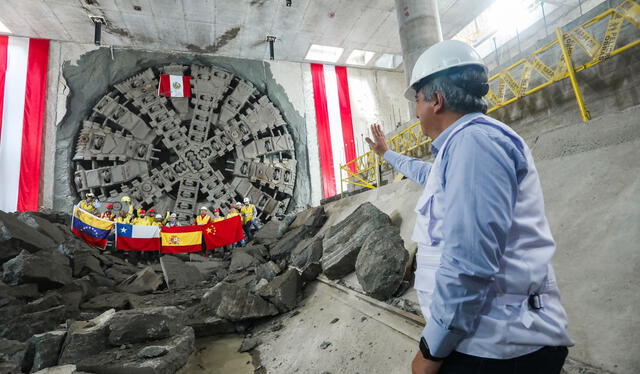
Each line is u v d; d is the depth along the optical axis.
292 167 17.11
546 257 0.95
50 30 14.38
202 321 4.58
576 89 3.95
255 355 3.79
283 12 14.53
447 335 0.87
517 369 0.91
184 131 15.80
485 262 0.82
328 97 18.61
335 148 18.06
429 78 1.19
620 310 1.82
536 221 0.96
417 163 1.71
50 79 14.52
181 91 15.88
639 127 2.52
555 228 2.60
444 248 0.90
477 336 0.92
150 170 15.41
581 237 2.36
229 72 17.39
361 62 19.56
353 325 3.28
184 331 3.88
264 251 9.57
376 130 2.03
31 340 3.35
